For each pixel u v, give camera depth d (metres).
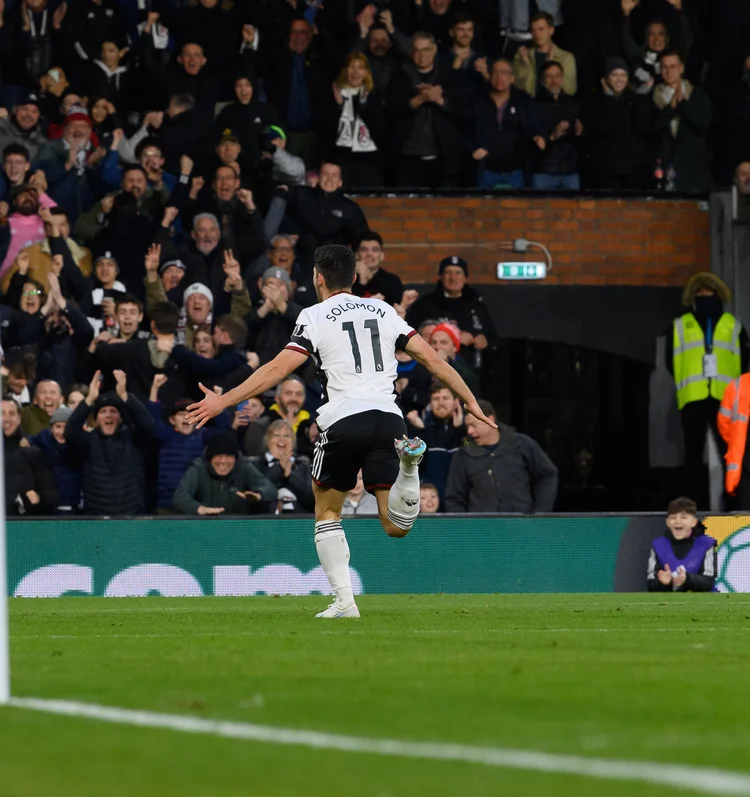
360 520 41.56
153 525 40.94
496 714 11.58
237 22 56.88
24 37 55.88
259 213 52.12
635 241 57.03
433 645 17.86
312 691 13.06
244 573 41.12
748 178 56.12
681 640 18.94
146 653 16.84
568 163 57.44
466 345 50.94
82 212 52.78
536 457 44.28
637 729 10.78
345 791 8.22
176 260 50.94
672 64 57.62
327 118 56.47
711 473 53.09
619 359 59.03
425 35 55.88
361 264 50.69
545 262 56.72
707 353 53.75
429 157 56.00
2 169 52.81
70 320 48.12
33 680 13.98
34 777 8.75
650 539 42.22
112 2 57.34
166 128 54.31
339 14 58.47
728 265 56.53
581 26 58.94
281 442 44.38
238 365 47.66
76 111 54.06
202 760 9.34
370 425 22.31
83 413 44.12
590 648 17.50
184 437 45.34
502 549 41.91
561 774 8.68
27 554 40.56
